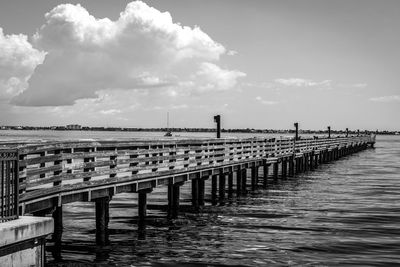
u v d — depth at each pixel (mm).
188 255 15508
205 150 26234
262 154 33625
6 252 8789
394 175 45125
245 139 30391
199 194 25250
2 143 14344
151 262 14625
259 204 26547
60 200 13578
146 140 18562
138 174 17781
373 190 33500
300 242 17422
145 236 18031
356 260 15141
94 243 16703
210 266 14398
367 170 50469
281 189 33781
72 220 20812
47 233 9570
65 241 16953
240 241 17484
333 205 26375
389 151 100125
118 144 16609
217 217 22281
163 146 19953
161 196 29969
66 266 13969
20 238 8938
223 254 15688
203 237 18062
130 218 21719
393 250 16344
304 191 32688
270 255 15672
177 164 21016
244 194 30906
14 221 9320
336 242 17438
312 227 20156
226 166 26875
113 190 16297
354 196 30266
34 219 9539
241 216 22656
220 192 28281
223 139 26641
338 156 68125
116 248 16156
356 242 17453
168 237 17953
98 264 14266
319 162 57406
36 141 15398
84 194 14891
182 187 36594
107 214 17328
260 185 36344
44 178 12773
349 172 47875
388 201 28141
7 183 9547
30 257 9328
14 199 9602
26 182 11820
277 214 23312
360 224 20875
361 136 95938
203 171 24250
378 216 22875
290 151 41031
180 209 24547
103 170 15672
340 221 21547
